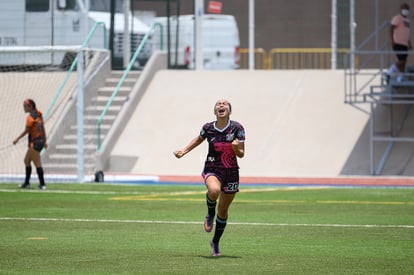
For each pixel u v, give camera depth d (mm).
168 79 120688
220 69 127938
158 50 124875
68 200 76062
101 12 123688
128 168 109500
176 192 84750
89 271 41344
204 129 45188
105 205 72000
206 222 45312
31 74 117250
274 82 117500
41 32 119750
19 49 100375
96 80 115750
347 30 136500
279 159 107375
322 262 44031
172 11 146875
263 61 137500
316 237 53250
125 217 63594
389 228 57500
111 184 94438
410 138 103875
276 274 40594
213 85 118438
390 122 108812
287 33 142250
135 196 80250
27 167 87688
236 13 146375
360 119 110438
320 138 108875
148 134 112875
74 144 108688
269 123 111812
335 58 120250
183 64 130125
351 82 112375
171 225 59000
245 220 62094
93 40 121125
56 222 60500
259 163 107375
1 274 40531
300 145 108438
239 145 44156
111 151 111062
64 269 41906
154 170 108750
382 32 135250
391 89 104062
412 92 108062
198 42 123750
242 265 43094
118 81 118250
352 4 117812
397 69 105250
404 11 105312
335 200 76812
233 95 116438
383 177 101625
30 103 86438
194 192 84750
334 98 113625
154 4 147375
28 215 64688
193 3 133125
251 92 116500
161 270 41625
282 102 114375
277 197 79750
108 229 56812
